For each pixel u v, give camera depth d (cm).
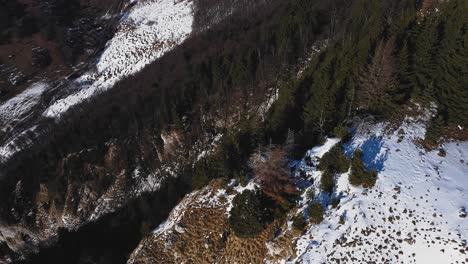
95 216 6144
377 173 3622
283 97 5341
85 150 6556
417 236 3141
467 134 4000
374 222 3294
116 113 7438
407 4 5794
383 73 4288
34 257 6175
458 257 2947
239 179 4066
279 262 3403
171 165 6234
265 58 6650
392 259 3075
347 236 3262
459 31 4341
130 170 6319
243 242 3703
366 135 4084
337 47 5816
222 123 6300
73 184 6225
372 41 5016
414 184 3497
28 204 6306
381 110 4319
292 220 3562
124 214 5894
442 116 3988
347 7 7288
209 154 5788
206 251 3841
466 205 3262
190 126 6372
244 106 6262
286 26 7119
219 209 3997
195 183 4644
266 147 4156
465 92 3975
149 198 6047
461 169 3638
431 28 4597
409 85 4406
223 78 6738
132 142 6456
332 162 3819
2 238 6334
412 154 3806
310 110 4659
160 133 6378
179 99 6688
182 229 4047
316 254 3222
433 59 4447
